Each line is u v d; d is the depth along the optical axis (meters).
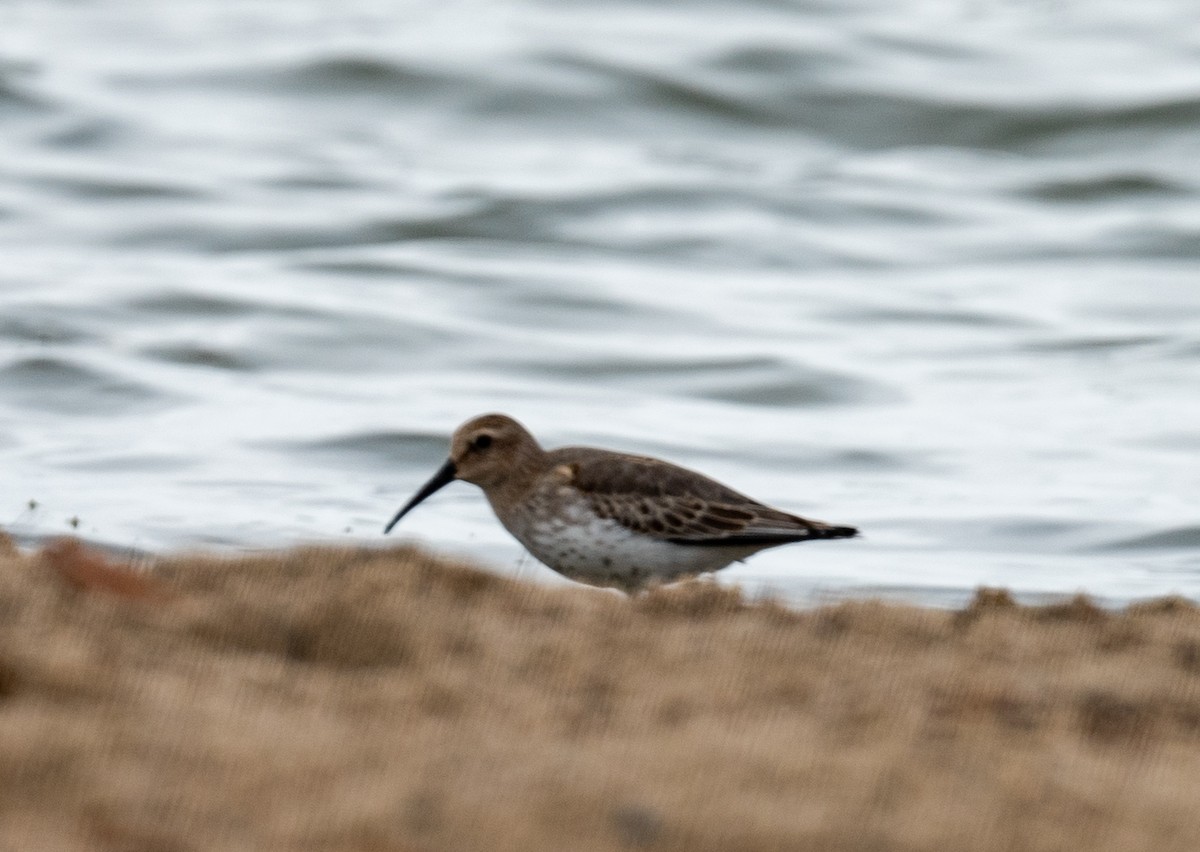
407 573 8.85
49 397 18.86
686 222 27.02
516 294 23.42
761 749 6.85
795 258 25.81
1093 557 14.88
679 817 6.20
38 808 6.00
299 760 6.50
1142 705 7.88
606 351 21.33
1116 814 6.55
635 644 8.26
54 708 6.81
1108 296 24.38
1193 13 36.41
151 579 8.79
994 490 16.75
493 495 11.52
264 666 7.59
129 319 21.66
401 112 31.27
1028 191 28.84
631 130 30.84
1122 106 31.19
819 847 6.07
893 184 28.89
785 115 31.28
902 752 6.96
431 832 6.02
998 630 8.88
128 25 35.53
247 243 25.42
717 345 21.78
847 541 14.98
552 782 6.42
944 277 25.30
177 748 6.52
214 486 15.95
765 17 35.22
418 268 24.23
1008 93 31.83
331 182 27.86
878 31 34.38
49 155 28.56
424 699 7.29
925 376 20.84
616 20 34.88
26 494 15.30
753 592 12.85
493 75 31.66
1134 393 20.16
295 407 18.84
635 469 11.05
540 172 28.92
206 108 30.86
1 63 32.09
